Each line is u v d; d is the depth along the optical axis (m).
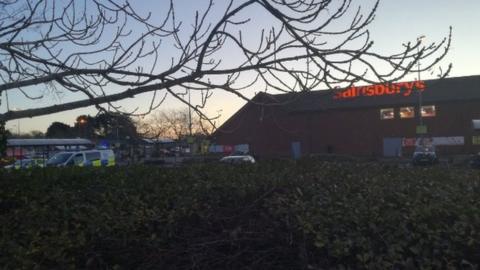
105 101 4.29
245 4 4.05
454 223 5.31
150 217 6.48
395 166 10.79
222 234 5.95
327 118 66.50
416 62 3.91
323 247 5.29
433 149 59.41
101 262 5.80
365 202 6.08
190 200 6.90
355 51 3.98
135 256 5.96
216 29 4.09
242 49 4.14
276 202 6.32
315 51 3.97
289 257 5.55
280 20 4.01
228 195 7.25
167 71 4.22
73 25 4.91
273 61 4.07
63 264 5.34
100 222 6.13
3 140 14.59
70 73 4.41
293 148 64.19
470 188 7.35
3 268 4.93
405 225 5.27
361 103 65.75
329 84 4.01
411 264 4.77
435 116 62.88
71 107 4.34
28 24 4.72
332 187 7.36
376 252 5.01
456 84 63.66
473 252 4.93
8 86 4.34
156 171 10.57
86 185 9.02
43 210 6.84
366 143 65.44
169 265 5.77
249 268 5.53
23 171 9.70
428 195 6.68
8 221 6.39
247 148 62.28
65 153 29.50
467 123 61.78
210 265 5.71
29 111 4.30
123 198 7.48
